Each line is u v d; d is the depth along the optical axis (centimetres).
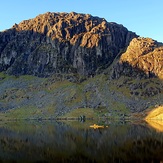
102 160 6738
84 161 6662
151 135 11756
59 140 10800
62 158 7088
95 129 16150
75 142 10125
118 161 6569
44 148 8756
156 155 7194
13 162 6694
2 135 12962
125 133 12938
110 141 10131
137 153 7506
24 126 19700
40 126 19575
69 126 19350
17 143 10044
